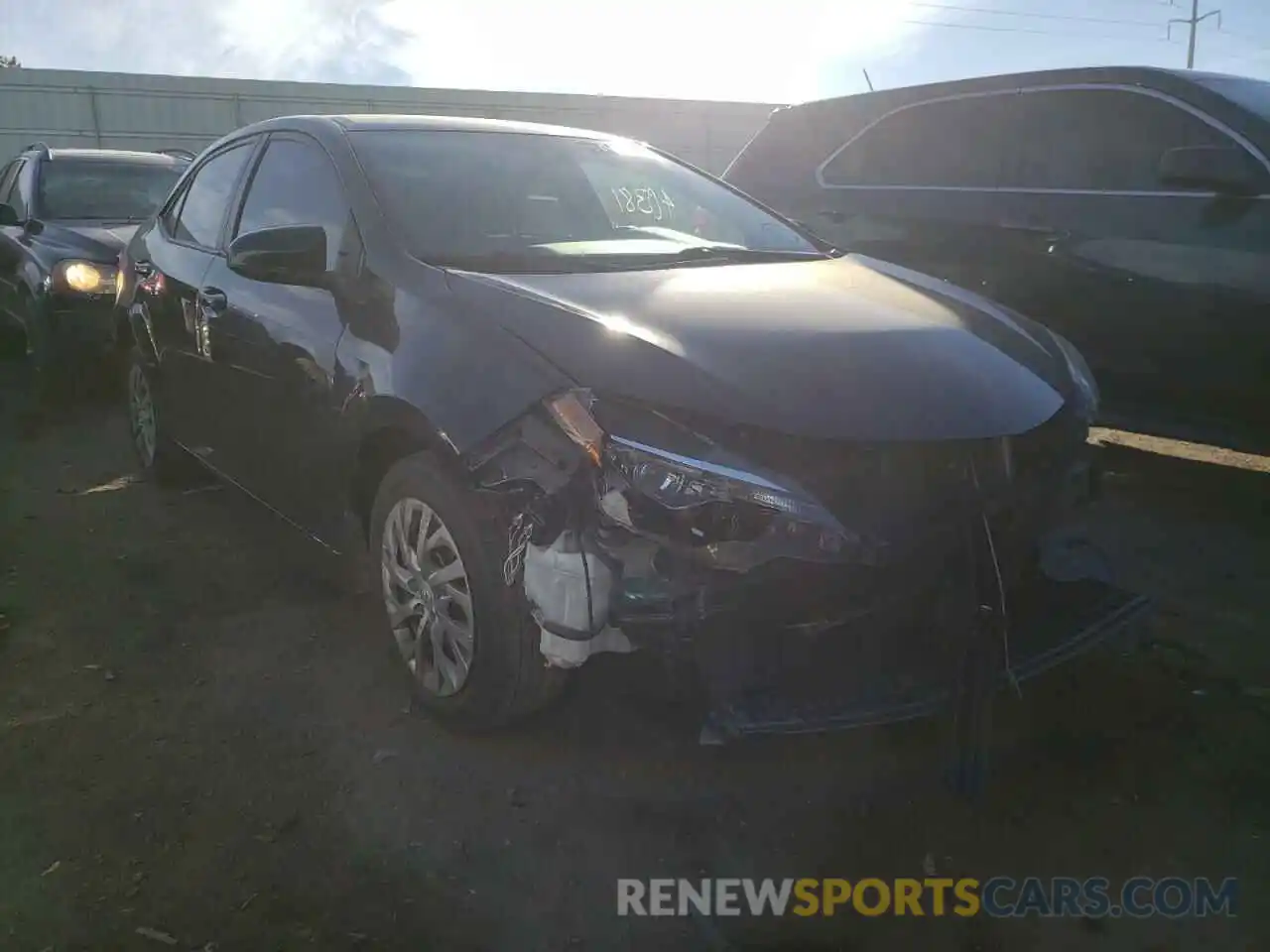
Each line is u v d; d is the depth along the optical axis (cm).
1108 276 538
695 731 281
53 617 384
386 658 355
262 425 383
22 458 582
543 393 264
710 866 263
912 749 304
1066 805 287
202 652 360
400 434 313
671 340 275
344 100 2858
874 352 280
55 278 656
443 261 326
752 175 735
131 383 541
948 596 258
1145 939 242
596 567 251
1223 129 505
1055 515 289
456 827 274
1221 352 498
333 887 253
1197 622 391
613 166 420
